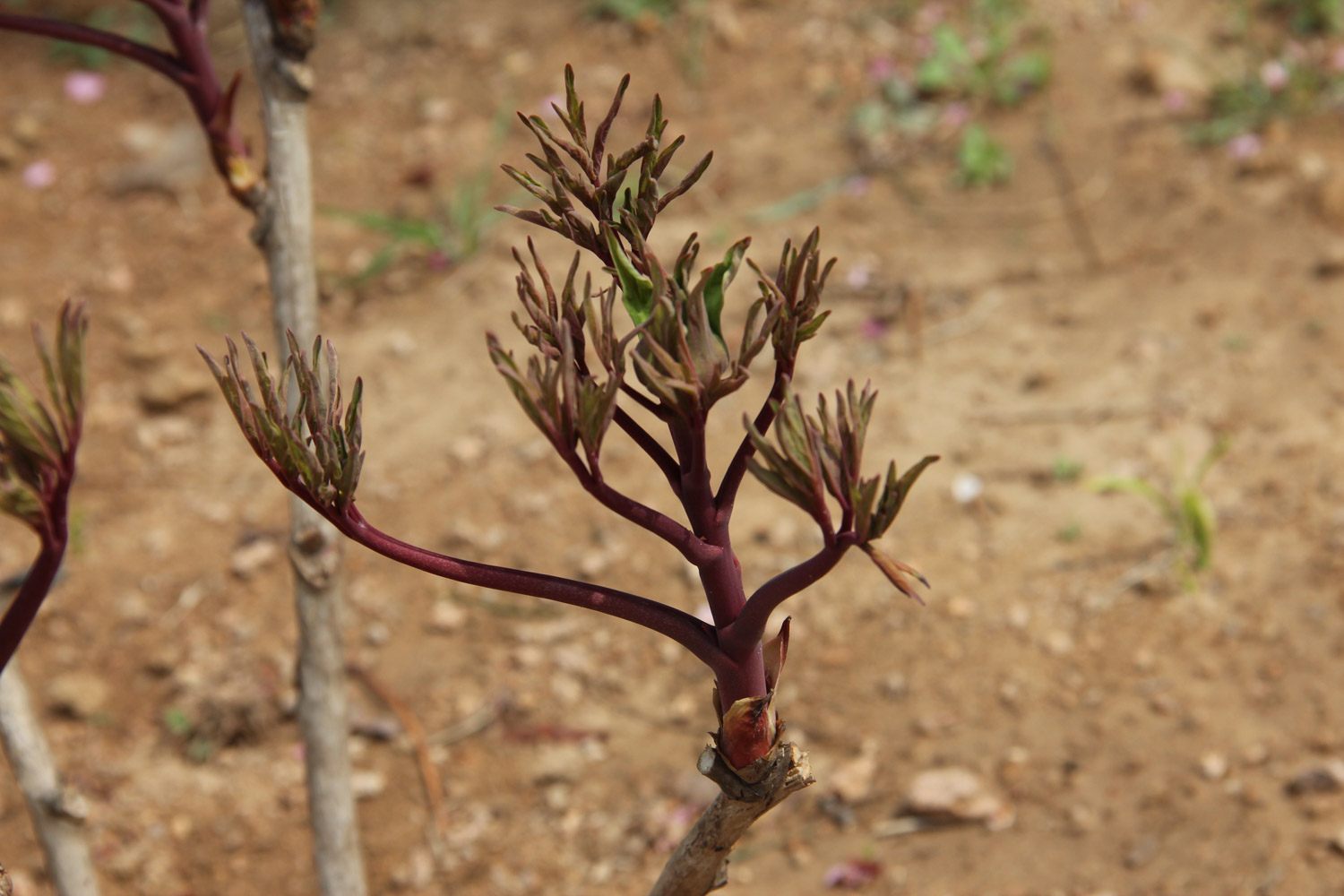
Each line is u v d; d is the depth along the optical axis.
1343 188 3.93
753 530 3.32
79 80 5.19
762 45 5.02
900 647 2.99
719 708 0.97
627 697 3.01
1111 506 3.23
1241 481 3.22
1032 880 2.48
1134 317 3.75
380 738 2.97
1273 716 2.70
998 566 3.13
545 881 2.67
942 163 4.45
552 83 4.97
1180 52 4.66
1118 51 4.74
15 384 1.02
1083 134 4.45
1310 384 3.43
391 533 3.41
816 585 3.15
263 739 3.01
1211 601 2.96
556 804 2.80
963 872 2.52
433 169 4.62
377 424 3.76
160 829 2.82
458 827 2.78
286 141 1.64
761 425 0.94
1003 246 4.09
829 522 0.84
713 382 0.86
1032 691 2.85
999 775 2.69
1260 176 4.12
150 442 3.81
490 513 3.46
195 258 4.45
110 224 4.61
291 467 0.86
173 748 3.00
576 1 5.35
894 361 3.72
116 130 5.00
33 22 1.50
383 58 5.24
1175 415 3.42
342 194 4.61
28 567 3.40
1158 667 2.85
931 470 3.38
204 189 4.71
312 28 1.60
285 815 2.84
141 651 3.21
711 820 1.01
